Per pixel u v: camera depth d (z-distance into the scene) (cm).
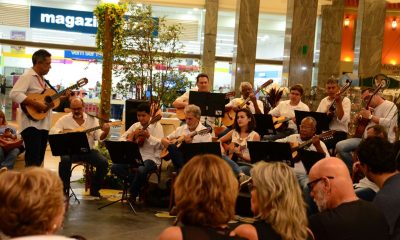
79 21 1309
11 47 1298
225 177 190
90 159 663
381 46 1064
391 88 838
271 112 785
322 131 656
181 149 550
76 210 600
